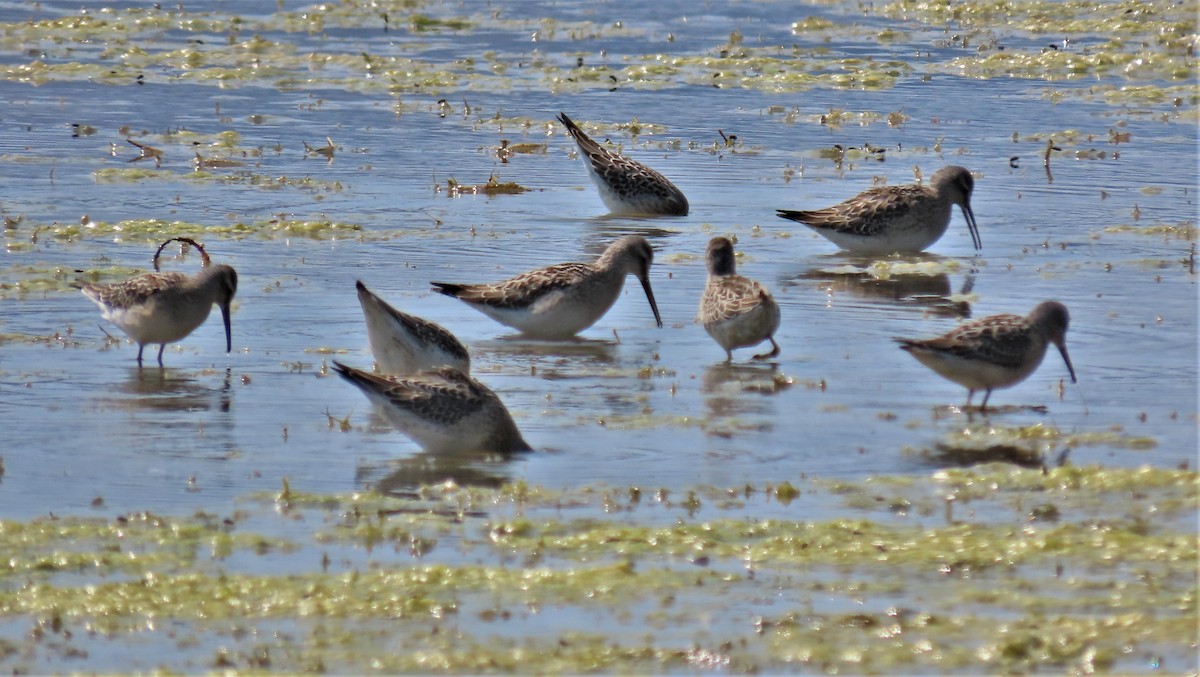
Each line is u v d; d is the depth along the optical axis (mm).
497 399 14812
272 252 22578
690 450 14891
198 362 17516
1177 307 20141
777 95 35594
